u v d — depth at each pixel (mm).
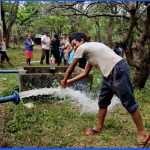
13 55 23500
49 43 17844
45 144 5438
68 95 8203
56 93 8125
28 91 7953
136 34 14633
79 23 24750
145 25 9500
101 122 5828
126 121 6715
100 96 5727
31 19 32719
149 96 8961
